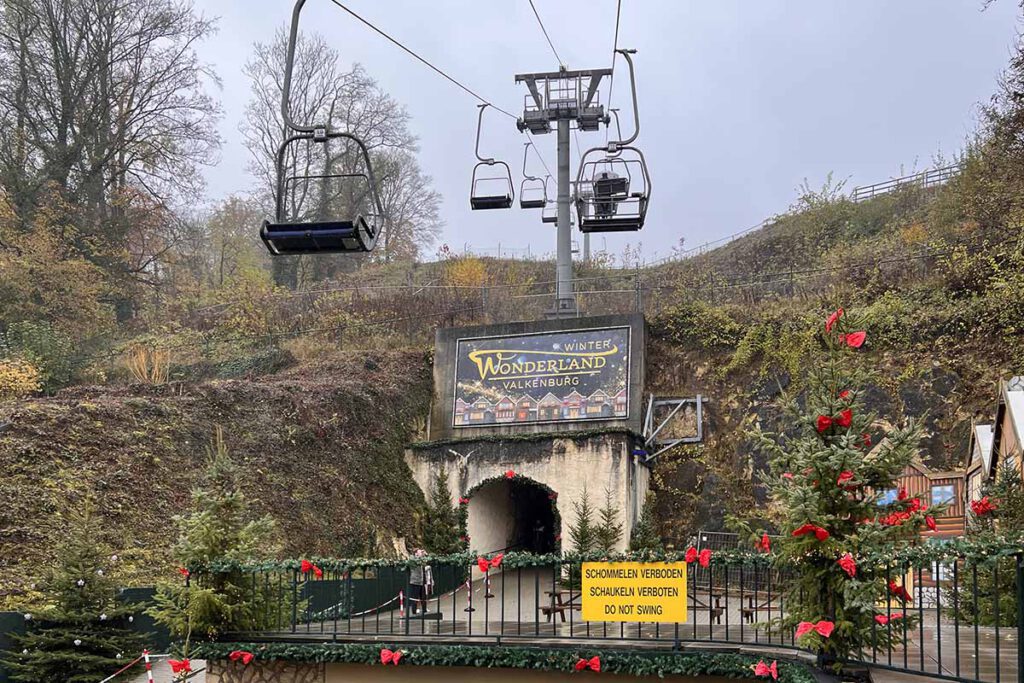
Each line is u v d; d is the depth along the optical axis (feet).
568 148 100.01
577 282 135.44
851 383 34.45
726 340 102.83
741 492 93.97
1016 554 27.27
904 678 30.09
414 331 120.16
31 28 122.62
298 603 48.67
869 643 31.40
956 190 111.86
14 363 91.50
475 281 145.69
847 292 102.99
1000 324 89.25
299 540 76.64
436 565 43.27
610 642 37.96
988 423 82.64
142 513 67.41
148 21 130.31
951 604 49.16
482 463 93.97
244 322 128.77
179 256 146.20
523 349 100.94
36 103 123.95
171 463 72.95
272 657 42.01
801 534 31.81
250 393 85.66
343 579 54.13
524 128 100.68
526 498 112.37
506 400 99.86
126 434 72.23
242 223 187.21
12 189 119.65
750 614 41.14
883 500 33.27
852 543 31.24
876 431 89.25
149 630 54.90
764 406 97.71
